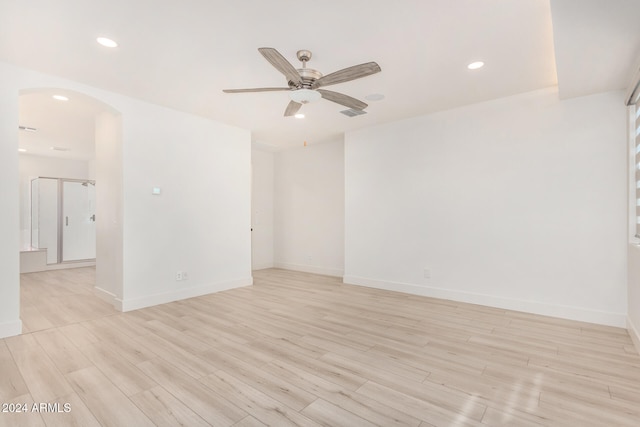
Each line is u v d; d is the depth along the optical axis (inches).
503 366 91.8
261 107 158.4
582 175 129.6
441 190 165.9
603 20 76.3
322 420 67.8
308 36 95.4
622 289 122.1
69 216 283.6
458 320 131.7
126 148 143.9
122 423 67.1
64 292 179.9
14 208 114.4
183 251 166.6
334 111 164.4
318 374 87.4
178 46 101.2
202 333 117.7
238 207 194.9
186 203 167.6
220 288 183.2
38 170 289.4
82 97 133.9
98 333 117.4
